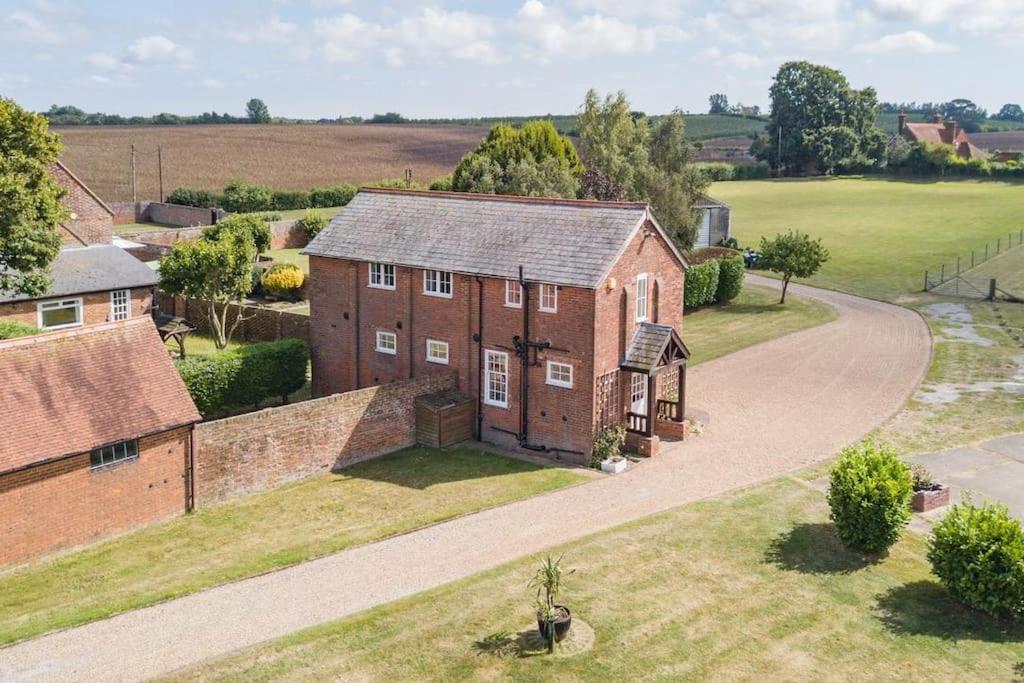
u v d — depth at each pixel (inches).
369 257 1534.2
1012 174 5447.8
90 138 6299.2
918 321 2276.1
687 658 810.2
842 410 1569.9
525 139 2694.4
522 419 1402.6
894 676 794.8
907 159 5826.8
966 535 895.7
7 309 1734.7
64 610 873.5
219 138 6525.6
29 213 1263.5
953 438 1421.0
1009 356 1915.6
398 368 1552.7
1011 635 864.9
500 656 801.6
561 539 1045.2
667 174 2733.8
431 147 6343.5
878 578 968.3
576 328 1328.7
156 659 784.9
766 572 971.3
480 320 1430.9
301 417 1263.5
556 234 1406.3
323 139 6658.5
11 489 963.3
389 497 1200.2
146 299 1969.7
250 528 1095.0
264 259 2679.6
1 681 748.0
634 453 1369.3
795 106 5994.1
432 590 913.5
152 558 1004.6
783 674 792.3
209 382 1467.8
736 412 1565.0
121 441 1051.9
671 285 1513.3
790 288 2780.5
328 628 836.0
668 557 998.4
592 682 770.8
